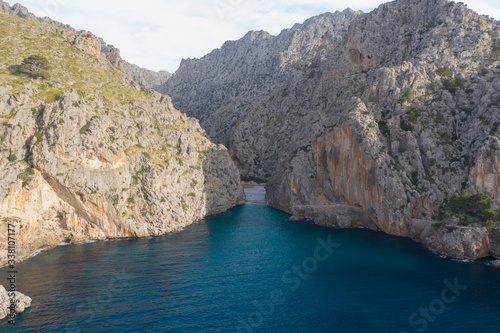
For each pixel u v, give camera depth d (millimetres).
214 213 125312
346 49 167000
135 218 93250
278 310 54562
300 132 160375
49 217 82312
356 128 106188
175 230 100625
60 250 80375
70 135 82812
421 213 92812
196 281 64688
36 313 52125
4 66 102000
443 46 126938
